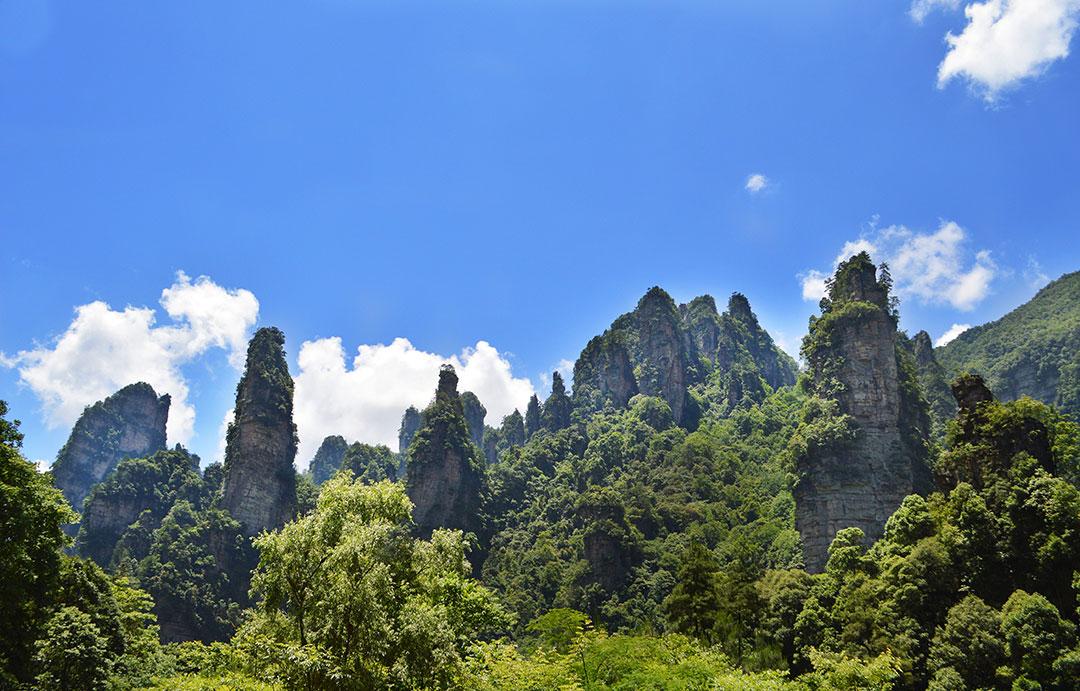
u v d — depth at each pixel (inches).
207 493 7066.9
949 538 2586.1
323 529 1242.6
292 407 6756.9
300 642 1139.3
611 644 1531.7
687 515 6200.8
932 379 6678.2
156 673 2153.1
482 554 6579.7
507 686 1272.1
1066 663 1841.8
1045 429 2866.6
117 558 5777.6
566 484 7411.4
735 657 2437.3
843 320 5029.5
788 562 4795.8
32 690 1551.4
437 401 7440.9
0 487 1590.8
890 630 2449.6
